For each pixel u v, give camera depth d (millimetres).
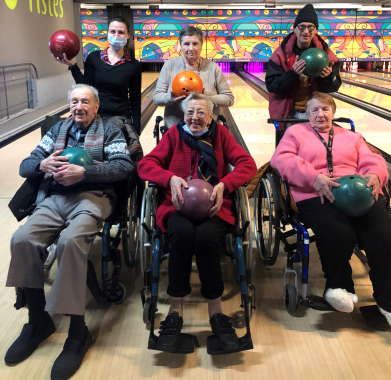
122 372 1559
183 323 1848
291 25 11477
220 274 1680
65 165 1751
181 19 11438
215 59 11789
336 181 1818
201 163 1866
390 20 11500
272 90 2492
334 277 1753
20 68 6582
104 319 1879
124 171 1875
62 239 1607
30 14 6992
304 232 1768
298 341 1727
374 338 1740
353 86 8938
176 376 1537
